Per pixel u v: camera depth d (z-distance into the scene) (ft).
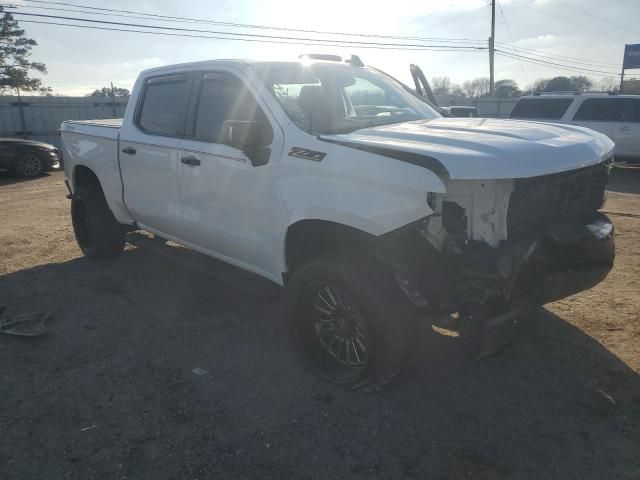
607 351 12.32
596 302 15.05
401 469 8.85
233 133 11.34
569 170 9.98
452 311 9.82
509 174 9.00
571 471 8.68
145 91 16.06
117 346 13.21
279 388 11.27
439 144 9.93
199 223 14.01
